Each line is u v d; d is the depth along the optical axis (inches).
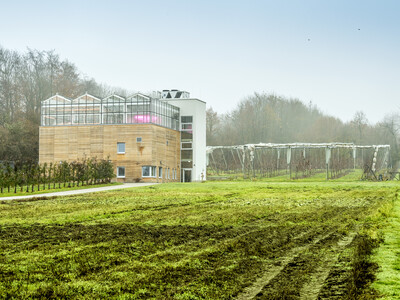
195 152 3393.2
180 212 1224.8
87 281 510.9
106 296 458.3
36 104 4097.0
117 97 3024.1
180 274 538.0
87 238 791.1
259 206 1382.9
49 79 4247.0
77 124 3048.7
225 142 5452.8
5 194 1907.0
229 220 1035.9
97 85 5315.0
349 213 1164.5
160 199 1659.7
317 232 851.4
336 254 646.5
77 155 3026.6
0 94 3905.0
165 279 516.7
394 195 1727.4
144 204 1464.1
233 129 5900.6
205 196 1787.6
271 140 5565.9
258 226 940.6
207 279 517.0
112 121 3021.7
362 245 673.0
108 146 2987.2
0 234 843.4
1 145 3314.5
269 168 3646.7
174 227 928.9
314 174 3651.6
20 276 532.7
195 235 819.4
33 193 1967.3
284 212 1214.9
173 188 2246.6
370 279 505.4
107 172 2723.9
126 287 486.0
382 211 1134.4
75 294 466.0
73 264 586.9
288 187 2261.3
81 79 4913.9
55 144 3061.0
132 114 3004.4
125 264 589.0
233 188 2235.5
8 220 1058.7
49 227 940.0
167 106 3221.0
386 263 570.9
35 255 644.7
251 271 553.3
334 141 5191.9
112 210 1255.5
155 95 3826.3
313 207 1342.3
